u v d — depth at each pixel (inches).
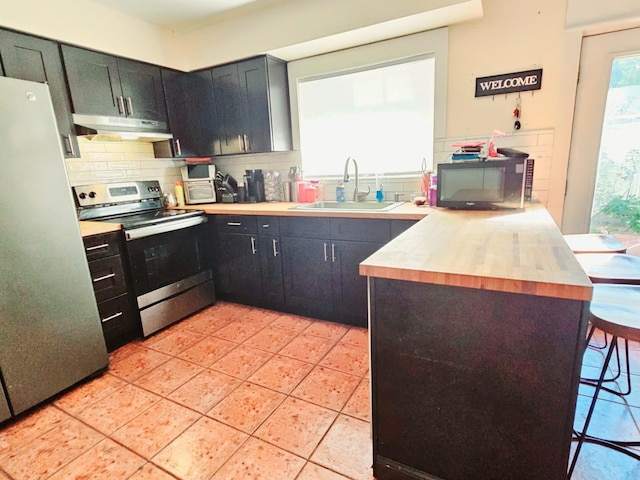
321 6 97.6
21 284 67.7
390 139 110.0
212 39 116.8
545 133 90.1
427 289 42.1
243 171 135.6
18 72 83.4
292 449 58.5
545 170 91.7
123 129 104.8
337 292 100.4
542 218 67.5
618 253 67.2
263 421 65.1
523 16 87.1
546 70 87.4
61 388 74.4
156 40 114.7
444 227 62.4
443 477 47.1
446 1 83.0
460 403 43.6
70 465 57.2
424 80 102.0
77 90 95.2
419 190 107.3
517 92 90.9
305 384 75.4
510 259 42.1
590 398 67.5
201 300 117.1
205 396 73.0
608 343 86.3
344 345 90.8
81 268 77.5
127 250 94.4
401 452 49.3
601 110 85.3
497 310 39.0
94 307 80.4
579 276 35.4
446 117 99.6
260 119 114.3
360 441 59.5
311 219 99.0
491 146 84.0
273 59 112.8
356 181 110.2
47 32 88.0
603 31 81.7
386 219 87.5
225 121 121.4
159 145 124.6
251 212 107.6
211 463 56.4
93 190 105.1
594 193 89.5
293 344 92.5
